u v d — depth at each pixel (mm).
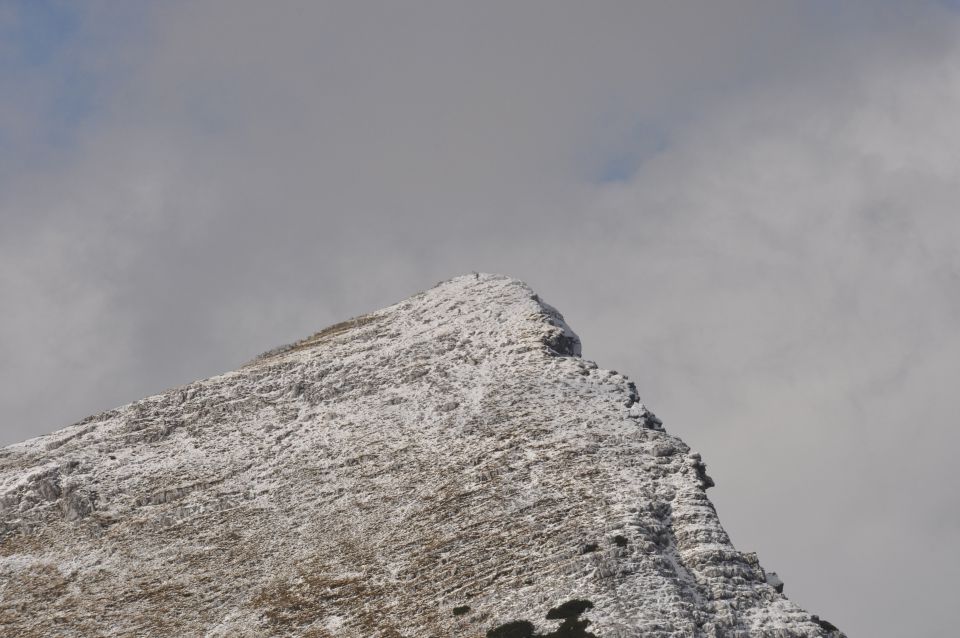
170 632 115688
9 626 122250
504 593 104688
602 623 96812
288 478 138375
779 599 103250
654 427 131875
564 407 134875
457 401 142875
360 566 117188
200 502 137625
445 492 124438
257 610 115562
